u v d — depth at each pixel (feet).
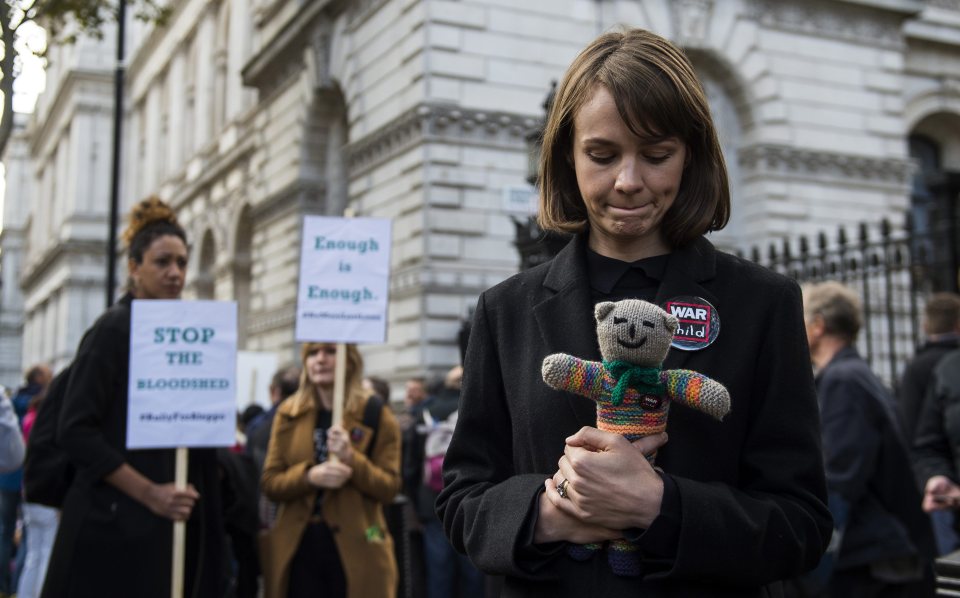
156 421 13.24
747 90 58.03
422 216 46.62
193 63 103.71
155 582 12.57
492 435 6.64
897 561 13.34
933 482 14.40
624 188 5.69
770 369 5.94
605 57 6.00
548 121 6.44
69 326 136.15
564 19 50.96
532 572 5.73
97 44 141.69
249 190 76.79
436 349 45.60
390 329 48.37
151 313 13.56
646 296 6.16
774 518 5.56
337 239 16.99
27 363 181.78
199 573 13.61
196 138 97.60
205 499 14.03
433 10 47.93
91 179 140.05
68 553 12.35
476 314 6.83
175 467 13.82
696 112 5.85
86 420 12.82
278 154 69.67
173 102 107.96
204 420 13.41
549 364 5.49
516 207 47.83
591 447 5.53
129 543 12.51
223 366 13.69
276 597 15.42
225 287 81.92
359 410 16.70
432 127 47.29
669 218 6.15
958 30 73.92
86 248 137.90
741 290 6.11
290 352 63.31
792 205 58.13
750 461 5.90
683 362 5.85
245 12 85.10
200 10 98.48
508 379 6.39
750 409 5.97
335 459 15.64
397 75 50.37
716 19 57.00
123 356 13.46
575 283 6.26
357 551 15.62
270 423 19.80
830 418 13.52
